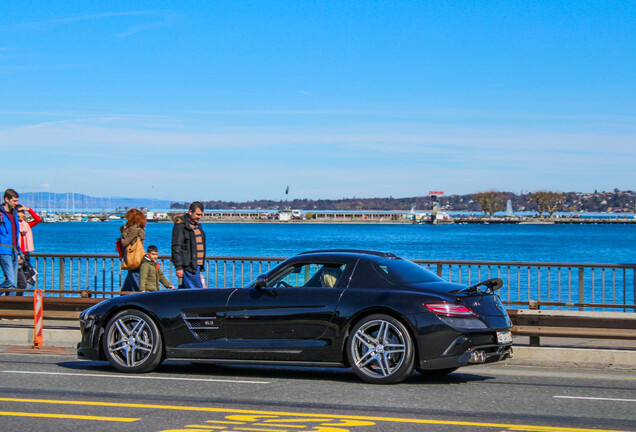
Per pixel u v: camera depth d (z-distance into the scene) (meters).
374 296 8.67
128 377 9.03
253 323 8.97
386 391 8.14
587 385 8.66
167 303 9.30
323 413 6.92
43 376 9.07
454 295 8.58
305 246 82.69
